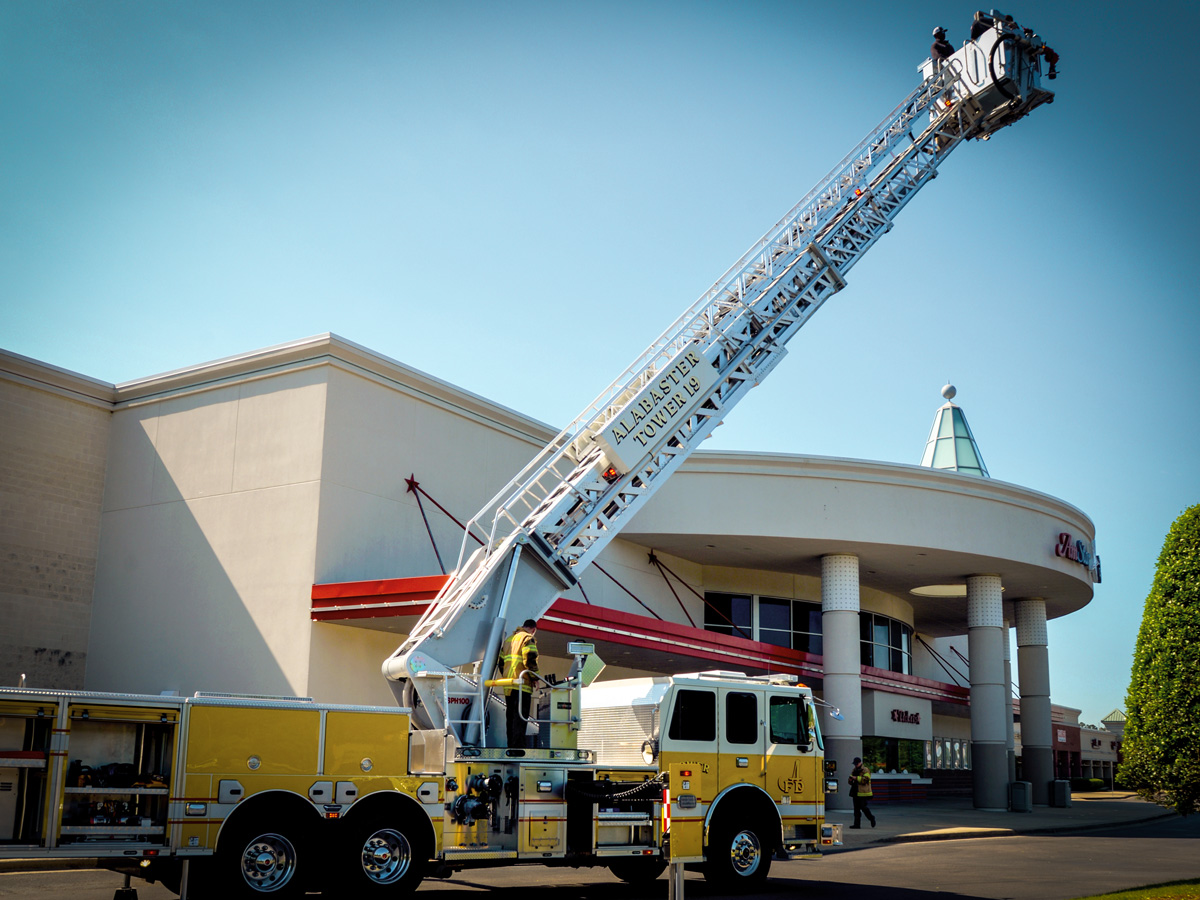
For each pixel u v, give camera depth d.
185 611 21.97
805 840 13.99
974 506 31.25
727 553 31.91
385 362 22.64
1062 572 33.75
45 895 11.80
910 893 13.25
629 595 29.81
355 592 19.75
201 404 23.00
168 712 10.26
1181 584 12.93
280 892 10.51
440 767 11.80
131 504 23.34
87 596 23.12
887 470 30.11
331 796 10.88
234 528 21.77
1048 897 12.89
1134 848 20.41
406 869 11.20
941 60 19.64
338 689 20.72
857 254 18.36
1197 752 12.39
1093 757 73.06
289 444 21.53
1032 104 19.06
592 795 12.28
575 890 13.45
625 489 15.18
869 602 37.25
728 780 13.44
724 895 13.02
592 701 14.09
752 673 29.84
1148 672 13.08
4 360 22.05
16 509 22.03
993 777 32.72
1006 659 43.22
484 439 25.36
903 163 19.41
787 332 17.27
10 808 9.62
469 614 13.23
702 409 16.22
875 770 36.00
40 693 9.74
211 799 10.27
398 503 22.66
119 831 9.91
